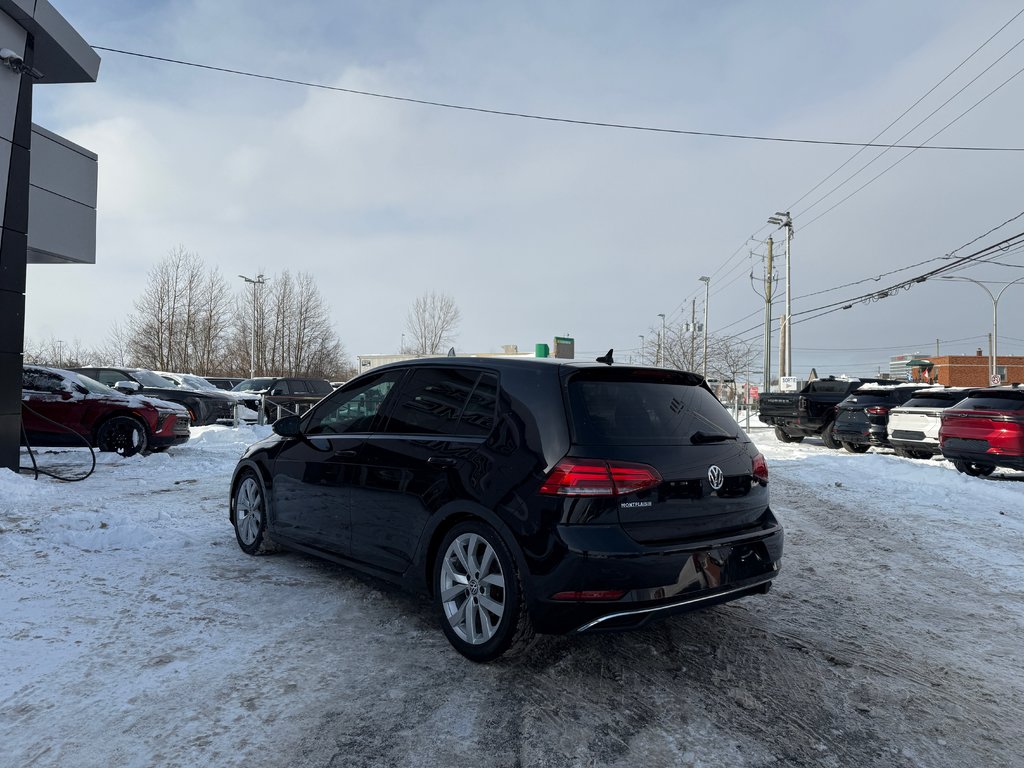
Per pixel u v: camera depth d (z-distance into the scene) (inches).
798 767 101.3
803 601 182.9
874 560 228.8
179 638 143.2
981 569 219.1
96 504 283.0
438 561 141.9
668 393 148.0
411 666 132.8
